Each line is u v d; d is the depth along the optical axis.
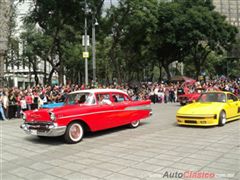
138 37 34.66
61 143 9.55
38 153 8.34
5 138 10.74
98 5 25.94
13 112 16.62
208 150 7.92
